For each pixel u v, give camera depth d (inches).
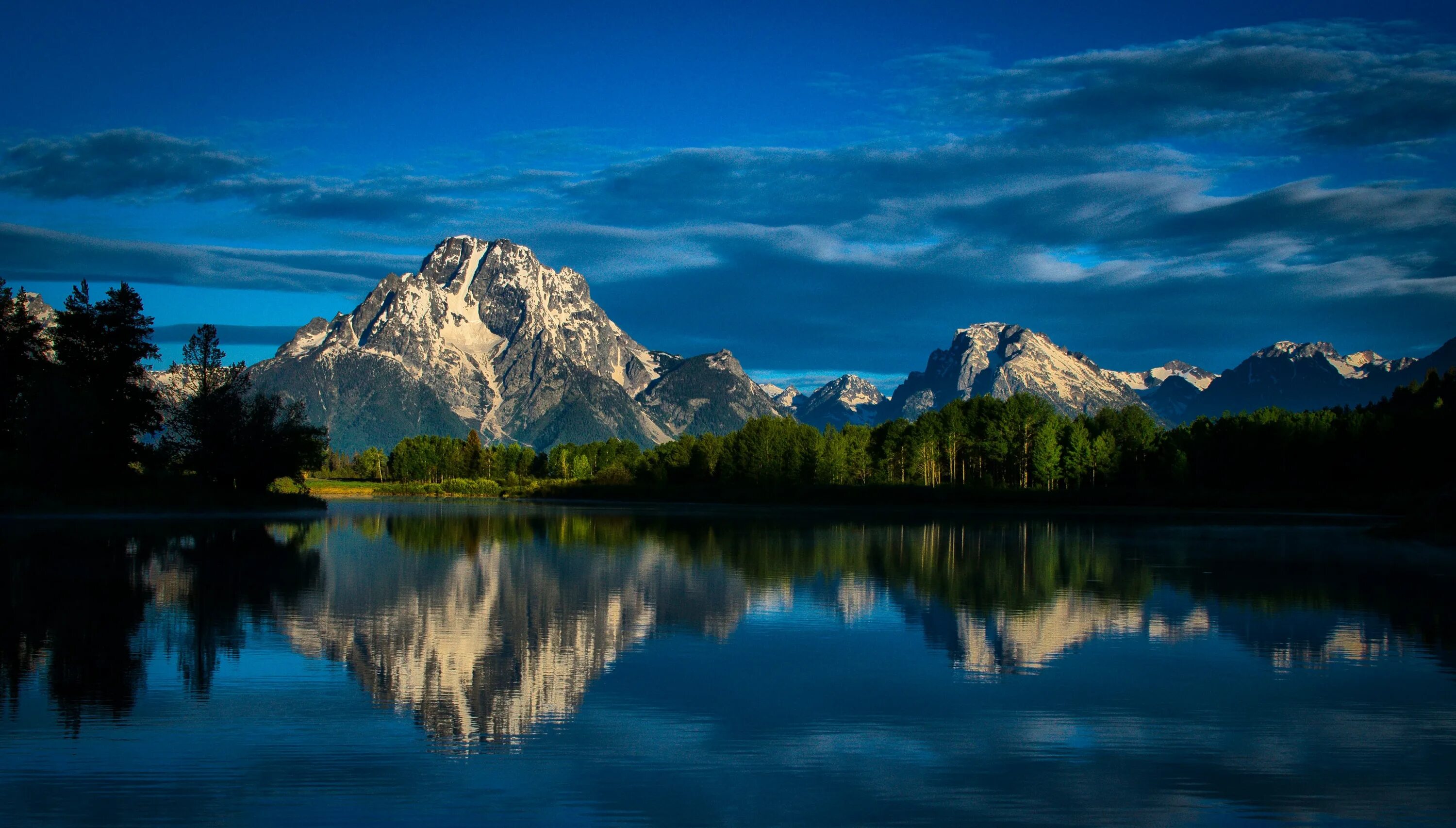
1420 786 772.6
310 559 2306.8
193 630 1321.4
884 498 6584.6
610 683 1071.0
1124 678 1114.1
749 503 6988.2
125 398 4532.5
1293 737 892.6
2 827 660.7
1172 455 6737.2
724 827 682.8
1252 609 1633.9
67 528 3070.9
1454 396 6766.7
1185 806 732.0
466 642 1285.7
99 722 894.4
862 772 795.4
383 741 858.1
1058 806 729.6
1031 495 6363.2
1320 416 6609.3
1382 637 1375.5
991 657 1224.8
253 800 717.3
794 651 1253.1
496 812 703.1
